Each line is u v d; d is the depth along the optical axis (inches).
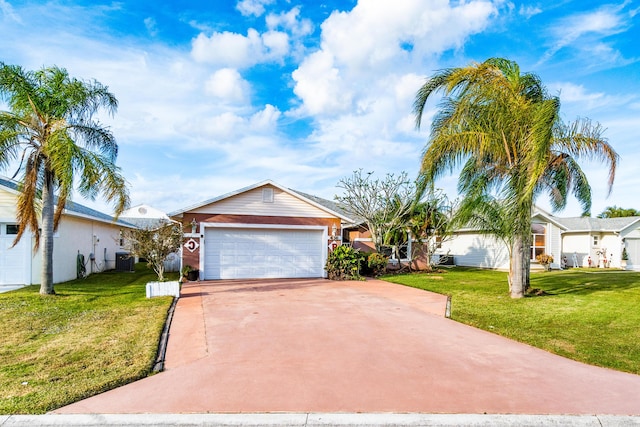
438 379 188.1
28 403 158.9
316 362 212.2
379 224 714.8
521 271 409.7
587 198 439.2
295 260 631.2
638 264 1002.7
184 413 152.7
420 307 368.2
